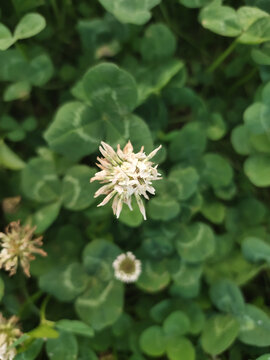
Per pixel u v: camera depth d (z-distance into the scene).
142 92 0.20
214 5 0.20
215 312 0.19
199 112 0.22
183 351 0.18
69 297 0.19
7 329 0.18
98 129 0.18
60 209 0.21
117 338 0.20
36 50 0.22
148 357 0.19
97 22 0.22
